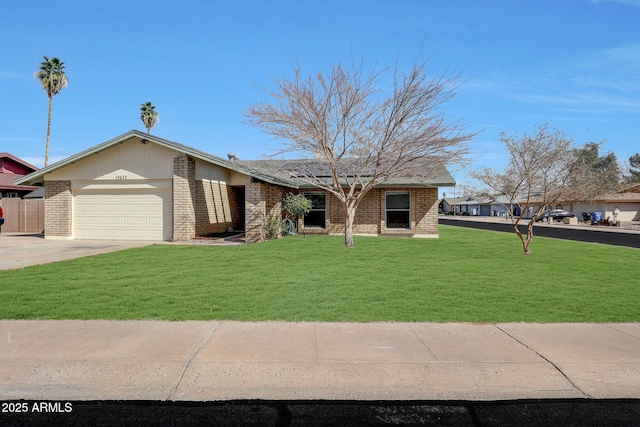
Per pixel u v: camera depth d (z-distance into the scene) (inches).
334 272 389.4
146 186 676.7
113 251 532.4
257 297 292.8
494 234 964.0
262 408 153.6
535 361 188.5
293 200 755.4
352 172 662.5
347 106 566.9
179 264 429.1
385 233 819.4
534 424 144.6
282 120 567.5
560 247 655.8
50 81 1592.0
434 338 215.6
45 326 229.1
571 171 514.0
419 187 799.7
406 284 338.6
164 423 142.9
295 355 192.2
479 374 177.2
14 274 368.8
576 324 240.5
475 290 319.9
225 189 808.9
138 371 176.6
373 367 181.6
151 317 245.9
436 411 152.6
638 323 243.6
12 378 171.0
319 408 153.9
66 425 141.3
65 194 697.0
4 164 1202.0
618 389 168.2
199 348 199.0
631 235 1015.0
